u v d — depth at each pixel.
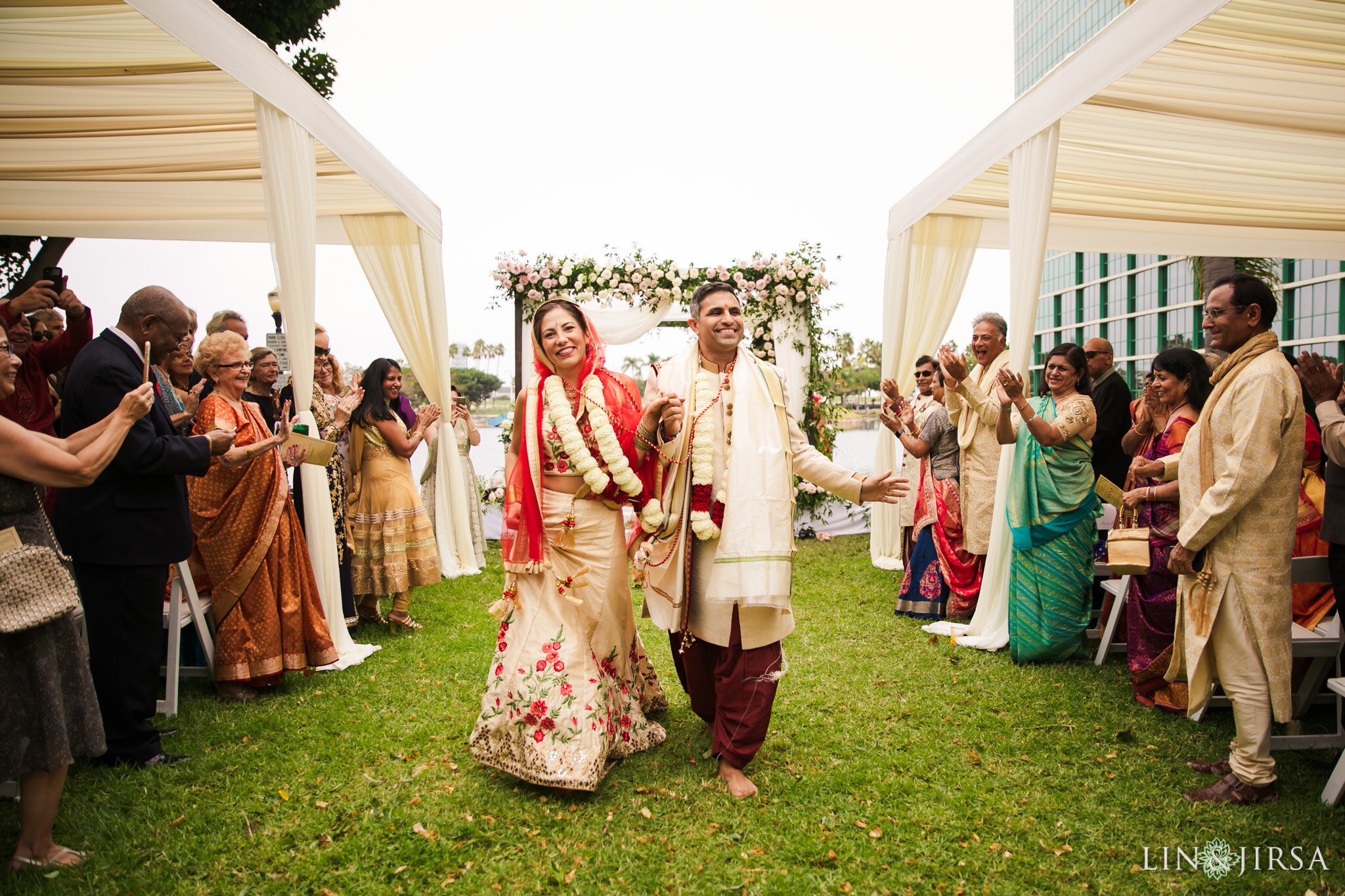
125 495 3.00
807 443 3.08
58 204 5.78
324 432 4.66
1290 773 2.95
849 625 5.15
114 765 3.02
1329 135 4.31
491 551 8.60
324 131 4.67
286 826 2.61
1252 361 2.77
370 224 6.71
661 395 2.87
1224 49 3.47
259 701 3.77
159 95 4.12
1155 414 3.95
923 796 2.79
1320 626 3.45
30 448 2.21
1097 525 4.87
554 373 3.01
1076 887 2.26
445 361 7.04
